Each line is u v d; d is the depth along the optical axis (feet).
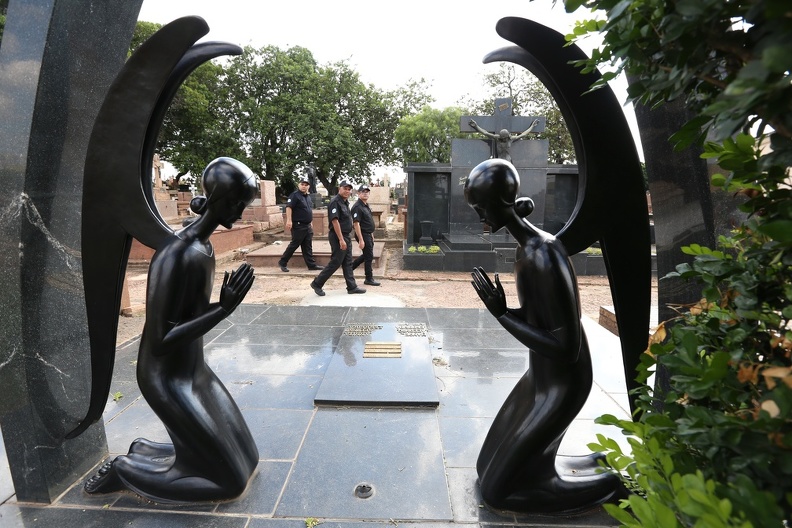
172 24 6.20
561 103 6.43
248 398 11.02
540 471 7.06
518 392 7.26
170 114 84.84
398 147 99.40
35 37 6.88
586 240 6.76
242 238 43.19
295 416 10.14
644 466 3.00
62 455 7.86
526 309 6.40
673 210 7.70
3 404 7.30
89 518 7.16
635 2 2.63
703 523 2.17
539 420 6.61
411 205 42.75
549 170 43.24
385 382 11.65
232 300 6.43
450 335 15.99
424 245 41.14
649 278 6.91
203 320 6.42
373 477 7.97
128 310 19.72
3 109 7.00
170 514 7.16
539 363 6.77
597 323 18.20
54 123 7.35
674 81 2.74
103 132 6.71
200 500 7.36
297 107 88.74
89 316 7.23
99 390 7.55
